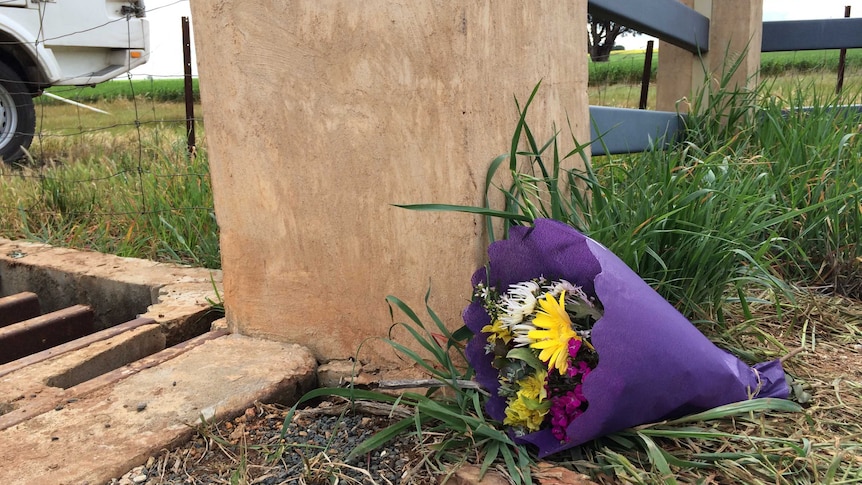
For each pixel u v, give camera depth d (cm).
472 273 181
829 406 165
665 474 131
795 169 276
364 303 194
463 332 177
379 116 180
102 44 695
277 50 188
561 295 148
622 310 138
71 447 154
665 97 434
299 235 198
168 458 154
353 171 187
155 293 287
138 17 724
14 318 282
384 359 194
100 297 304
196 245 356
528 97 195
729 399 154
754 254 218
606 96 863
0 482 140
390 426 156
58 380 200
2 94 664
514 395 153
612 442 151
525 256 164
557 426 148
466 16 169
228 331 221
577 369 145
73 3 666
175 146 516
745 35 400
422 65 173
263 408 176
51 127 899
